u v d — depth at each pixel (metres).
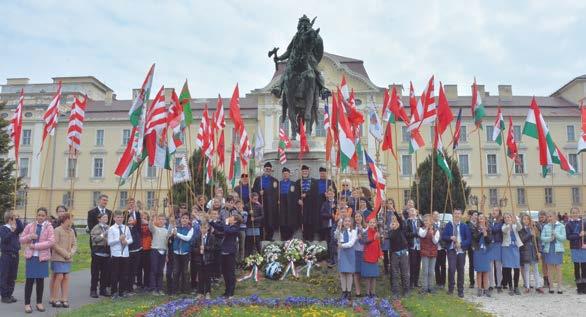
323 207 13.19
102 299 11.03
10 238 10.74
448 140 54.09
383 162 51.59
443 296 11.41
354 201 13.34
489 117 54.28
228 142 54.28
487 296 11.88
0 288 10.66
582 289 12.33
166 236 11.71
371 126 15.31
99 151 57.44
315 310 9.32
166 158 12.74
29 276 9.70
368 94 51.72
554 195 53.28
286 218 13.96
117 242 11.14
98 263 11.41
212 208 11.29
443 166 13.45
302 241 13.33
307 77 15.30
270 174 14.48
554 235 12.45
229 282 10.77
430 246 11.95
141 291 11.86
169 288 11.51
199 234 11.34
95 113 59.00
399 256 11.30
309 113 15.38
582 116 14.23
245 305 9.86
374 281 10.97
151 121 11.95
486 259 11.88
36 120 57.09
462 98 57.69
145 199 54.84
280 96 16.50
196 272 11.94
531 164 53.88
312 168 15.22
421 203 34.97
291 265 12.34
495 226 12.59
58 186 56.75
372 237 10.89
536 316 9.77
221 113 16.34
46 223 10.04
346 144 12.41
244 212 12.91
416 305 10.03
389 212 12.25
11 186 34.09
